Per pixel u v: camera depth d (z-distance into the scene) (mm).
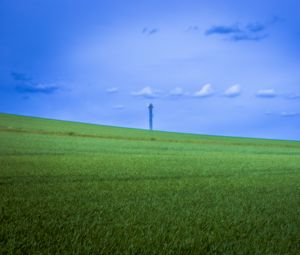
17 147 29641
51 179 13523
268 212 8680
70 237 5867
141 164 20812
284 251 5645
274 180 15836
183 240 5980
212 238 6152
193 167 20359
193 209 8648
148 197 10242
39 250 5273
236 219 7711
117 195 10383
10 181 12656
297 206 9633
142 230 6453
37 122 76000
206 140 65812
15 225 6566
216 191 11984
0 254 5035
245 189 12750
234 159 27938
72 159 22250
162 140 56750
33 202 8844
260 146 55938
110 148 34781
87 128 74000
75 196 9969
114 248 5449
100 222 6988
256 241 6129
